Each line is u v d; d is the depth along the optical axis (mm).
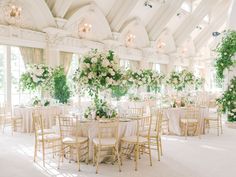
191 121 7207
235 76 8992
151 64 15984
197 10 15297
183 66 19000
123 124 5031
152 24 14555
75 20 10805
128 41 14242
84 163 5004
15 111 8086
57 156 5473
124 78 5273
